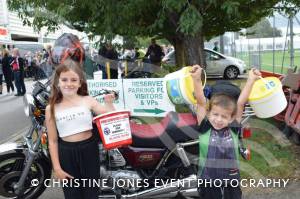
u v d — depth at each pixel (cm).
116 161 387
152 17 709
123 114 335
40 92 400
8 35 2836
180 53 836
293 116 570
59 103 331
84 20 752
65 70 325
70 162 332
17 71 1492
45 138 396
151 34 792
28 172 411
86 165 335
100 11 640
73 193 342
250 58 1712
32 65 2178
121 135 334
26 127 876
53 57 494
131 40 739
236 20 791
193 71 321
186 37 705
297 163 513
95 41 759
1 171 424
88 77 753
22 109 1149
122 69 938
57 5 714
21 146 421
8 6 796
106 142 332
